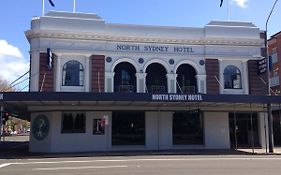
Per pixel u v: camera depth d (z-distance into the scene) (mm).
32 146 28078
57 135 27281
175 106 29156
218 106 29703
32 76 28688
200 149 29016
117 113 28609
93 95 24391
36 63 28781
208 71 30828
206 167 15141
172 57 30500
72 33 29016
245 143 30578
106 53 29562
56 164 16859
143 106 28750
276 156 22328
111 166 15648
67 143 27328
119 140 28359
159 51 30406
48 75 28719
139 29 30344
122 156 22172
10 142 45344
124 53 29812
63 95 24031
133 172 13547
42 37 28875
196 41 30875
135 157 20984
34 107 27922
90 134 27812
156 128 28953
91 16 30062
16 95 23781
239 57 31297
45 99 23859
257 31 32125
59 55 28953
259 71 31219
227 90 30953
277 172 13531
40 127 27906
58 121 27438
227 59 31219
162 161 17906
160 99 25125
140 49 30172
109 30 29906
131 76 30141
